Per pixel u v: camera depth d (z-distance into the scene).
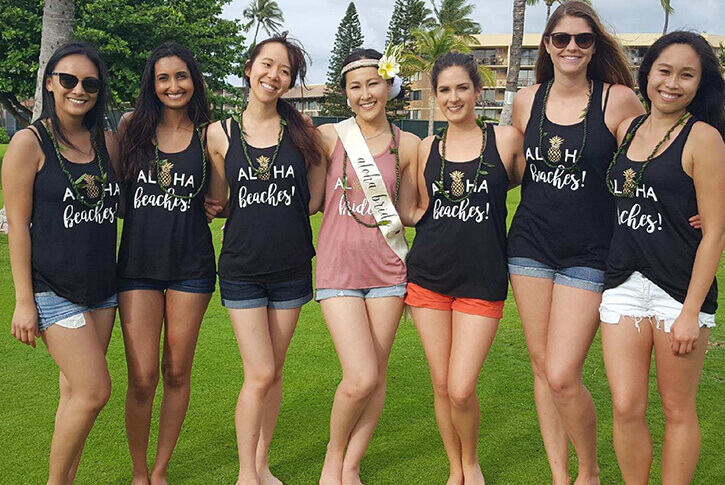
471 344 2.97
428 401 4.15
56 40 8.63
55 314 2.63
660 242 2.58
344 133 3.12
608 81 3.03
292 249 2.99
